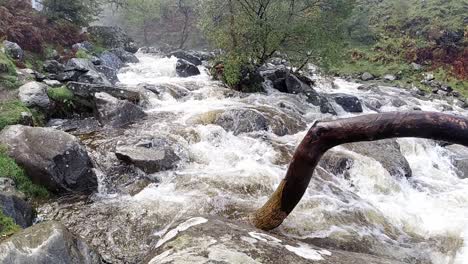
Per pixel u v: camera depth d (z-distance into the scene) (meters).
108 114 8.94
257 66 13.62
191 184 6.50
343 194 6.67
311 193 6.39
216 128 8.83
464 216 6.46
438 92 19.64
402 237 5.62
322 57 13.78
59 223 4.12
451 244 5.49
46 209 5.72
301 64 14.88
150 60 18.31
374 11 28.42
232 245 2.76
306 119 11.14
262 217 3.82
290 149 8.53
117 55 17.02
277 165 7.58
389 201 7.00
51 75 11.08
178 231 3.15
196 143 8.20
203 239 2.83
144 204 5.88
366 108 14.09
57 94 9.36
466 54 22.19
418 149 9.92
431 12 25.75
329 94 14.57
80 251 4.09
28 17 13.77
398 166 8.32
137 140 7.72
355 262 3.06
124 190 6.34
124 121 9.02
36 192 5.97
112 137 8.10
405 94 18.17
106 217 5.56
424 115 2.60
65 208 5.78
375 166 7.82
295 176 3.41
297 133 9.74
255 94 12.72
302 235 5.14
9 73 9.45
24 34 12.82
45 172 5.98
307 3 12.80
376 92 17.58
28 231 3.86
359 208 6.21
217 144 8.34
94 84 10.06
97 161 7.07
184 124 9.07
